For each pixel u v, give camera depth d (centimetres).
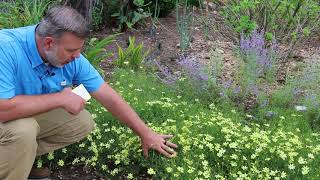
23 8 327
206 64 288
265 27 333
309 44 353
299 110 262
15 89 175
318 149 213
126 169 210
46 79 179
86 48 306
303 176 202
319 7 330
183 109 249
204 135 215
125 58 311
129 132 216
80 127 196
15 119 172
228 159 208
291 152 208
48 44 168
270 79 289
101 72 292
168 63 320
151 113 240
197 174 200
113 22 375
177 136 212
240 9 344
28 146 174
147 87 273
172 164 200
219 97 270
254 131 229
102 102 192
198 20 379
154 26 357
